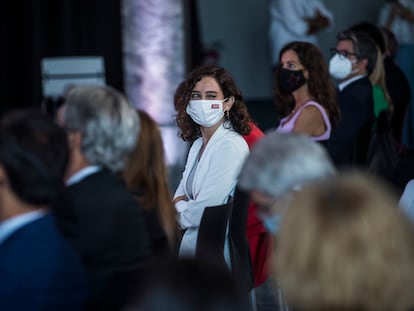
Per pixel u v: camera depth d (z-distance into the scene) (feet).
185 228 30.76
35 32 70.08
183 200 32.12
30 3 70.03
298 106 37.99
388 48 51.85
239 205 29.04
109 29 69.97
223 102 31.45
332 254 14.43
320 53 37.99
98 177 22.12
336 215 14.55
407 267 14.48
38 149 19.88
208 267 14.24
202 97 31.40
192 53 77.20
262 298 43.06
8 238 19.66
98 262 21.57
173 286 13.96
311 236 14.58
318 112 37.04
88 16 70.08
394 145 40.06
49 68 67.92
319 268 14.51
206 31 98.89
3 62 70.44
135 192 24.02
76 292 19.98
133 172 24.25
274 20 86.17
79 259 20.62
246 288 28.81
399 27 84.84
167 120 68.74
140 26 68.95
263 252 31.22
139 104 69.00
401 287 14.52
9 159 19.56
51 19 70.44
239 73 99.19
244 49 99.19
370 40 40.60
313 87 37.63
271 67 87.92
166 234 24.26
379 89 40.83
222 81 31.60
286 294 15.31
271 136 20.34
